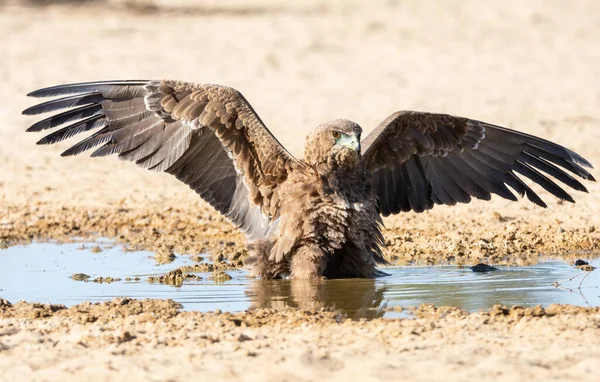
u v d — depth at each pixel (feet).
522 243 49.93
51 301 39.01
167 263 47.39
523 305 36.27
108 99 42.70
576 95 102.22
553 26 154.81
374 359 28.86
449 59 127.44
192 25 153.69
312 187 41.75
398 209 46.47
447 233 52.31
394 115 44.65
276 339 31.42
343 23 156.15
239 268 45.44
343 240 41.86
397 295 38.63
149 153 43.04
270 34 145.59
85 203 62.69
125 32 144.97
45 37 138.51
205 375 27.91
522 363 28.14
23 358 30.07
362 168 42.80
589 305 36.11
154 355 29.94
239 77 114.32
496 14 166.09
